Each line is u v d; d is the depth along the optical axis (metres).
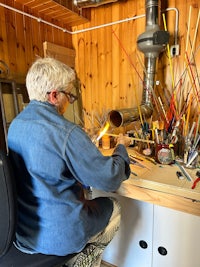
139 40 1.45
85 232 0.78
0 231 0.71
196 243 1.07
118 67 1.82
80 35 1.98
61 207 0.73
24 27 1.60
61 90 0.78
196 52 1.47
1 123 1.44
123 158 0.82
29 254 0.77
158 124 1.27
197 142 1.17
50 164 0.69
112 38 1.81
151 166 1.16
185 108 1.33
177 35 1.53
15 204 0.70
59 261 0.76
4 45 1.48
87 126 2.03
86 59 1.99
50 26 1.80
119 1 1.72
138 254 1.29
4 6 1.45
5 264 0.73
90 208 0.87
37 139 0.69
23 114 0.77
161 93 1.62
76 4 1.67
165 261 1.19
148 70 1.49
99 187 0.73
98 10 1.84
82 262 0.86
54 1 1.52
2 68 1.46
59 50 1.85
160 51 1.46
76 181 0.80
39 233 0.75
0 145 1.44
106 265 1.43
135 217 1.25
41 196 0.72
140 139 1.29
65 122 0.72
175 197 0.92
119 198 1.28
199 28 1.44
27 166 0.71
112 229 0.99
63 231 0.73
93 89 1.99
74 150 0.68
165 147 1.20
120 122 1.30
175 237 1.13
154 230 1.20
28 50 1.64
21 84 1.60
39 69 0.75
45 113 0.73
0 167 0.67
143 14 1.63
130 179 1.02
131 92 1.78
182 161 1.20
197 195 0.86
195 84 1.41
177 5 1.50
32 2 1.53
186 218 1.08
